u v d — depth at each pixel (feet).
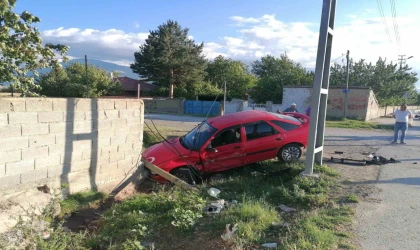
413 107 212.02
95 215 19.75
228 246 13.78
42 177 18.80
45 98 18.67
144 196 21.72
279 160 29.68
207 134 28.48
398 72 157.58
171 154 27.53
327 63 26.81
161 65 155.43
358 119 96.84
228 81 188.44
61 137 19.77
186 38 165.27
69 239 15.44
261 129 29.04
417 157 33.35
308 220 15.90
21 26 23.47
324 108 27.43
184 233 15.88
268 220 16.33
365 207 18.42
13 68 26.35
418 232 15.08
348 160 30.25
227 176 28.09
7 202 16.49
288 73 128.98
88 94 138.51
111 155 23.59
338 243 13.80
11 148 17.10
